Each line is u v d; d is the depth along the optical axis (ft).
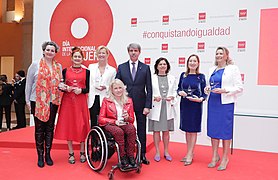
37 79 11.16
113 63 18.49
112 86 11.31
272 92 15.10
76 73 11.92
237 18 15.67
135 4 17.87
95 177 10.48
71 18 19.58
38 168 11.35
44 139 12.00
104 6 18.67
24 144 14.48
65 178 10.30
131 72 12.07
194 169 11.68
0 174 10.56
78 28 19.42
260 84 15.31
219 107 11.53
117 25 18.37
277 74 14.98
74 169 11.32
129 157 10.58
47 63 11.62
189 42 16.70
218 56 11.64
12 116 32.99
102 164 10.59
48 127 11.77
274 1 14.96
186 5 16.70
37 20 20.57
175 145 16.15
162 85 12.65
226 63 11.87
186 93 12.23
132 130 10.68
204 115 16.47
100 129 10.78
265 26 15.17
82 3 19.25
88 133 11.49
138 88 11.93
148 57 17.67
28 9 36.50
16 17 39.34
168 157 12.95
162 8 17.25
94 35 18.99
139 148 10.87
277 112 15.01
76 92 11.62
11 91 22.71
